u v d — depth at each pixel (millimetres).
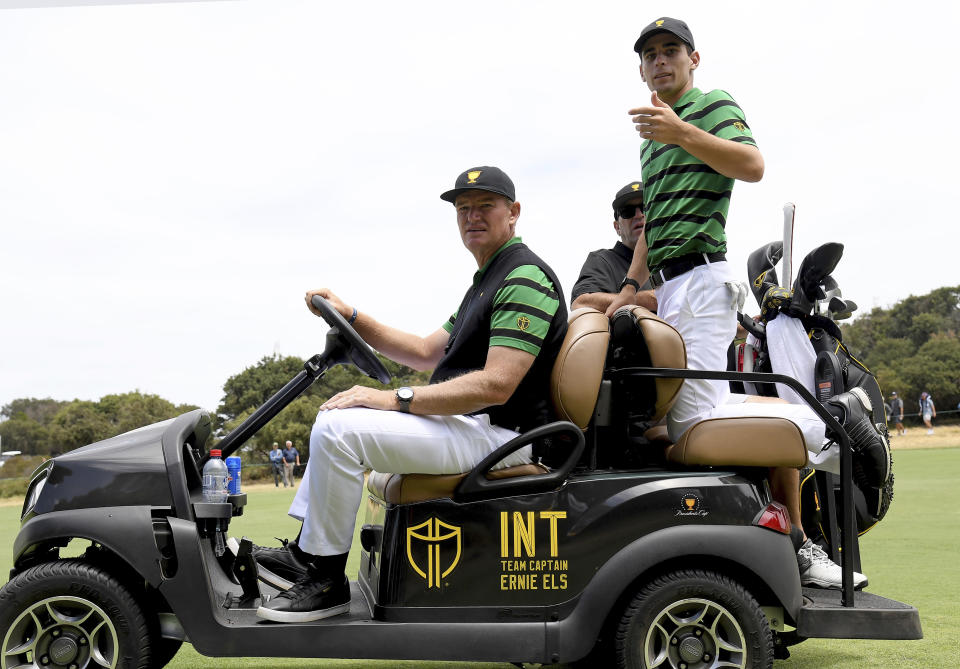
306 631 2352
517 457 2531
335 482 2428
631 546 2412
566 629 2383
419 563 2414
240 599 2600
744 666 2383
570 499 2439
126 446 2482
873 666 2850
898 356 39344
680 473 2537
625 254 4230
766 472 2615
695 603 2408
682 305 2867
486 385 2461
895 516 7500
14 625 2299
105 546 2314
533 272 2570
